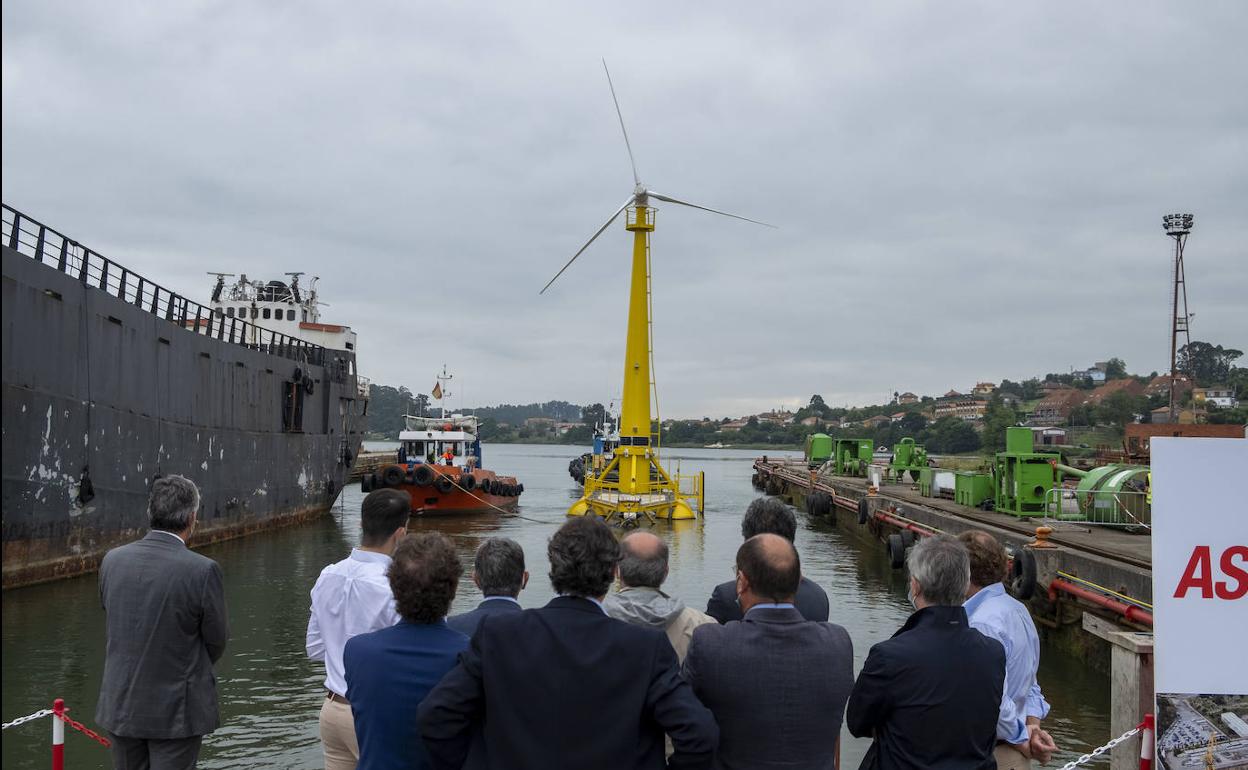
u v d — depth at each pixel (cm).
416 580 368
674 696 313
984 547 460
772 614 363
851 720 391
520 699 309
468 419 4281
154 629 441
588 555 325
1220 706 436
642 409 3244
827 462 5147
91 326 1714
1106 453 4094
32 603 1480
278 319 4162
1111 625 1146
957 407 17238
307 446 3188
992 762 377
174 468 2114
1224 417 7888
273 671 1175
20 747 866
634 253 3209
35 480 1546
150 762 453
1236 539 436
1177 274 4997
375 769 360
